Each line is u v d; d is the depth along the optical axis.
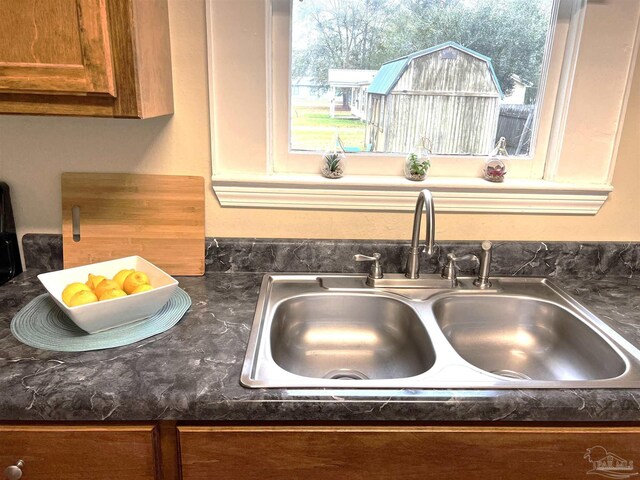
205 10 1.14
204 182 1.26
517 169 1.37
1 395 0.76
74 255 1.26
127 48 0.88
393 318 1.21
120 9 0.86
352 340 1.22
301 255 1.31
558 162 1.30
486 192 1.29
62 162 1.23
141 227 1.26
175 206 1.25
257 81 1.19
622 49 1.21
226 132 1.23
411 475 0.84
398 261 1.32
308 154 1.33
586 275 1.36
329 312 1.23
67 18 0.84
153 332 0.97
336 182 1.26
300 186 1.26
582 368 1.08
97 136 1.21
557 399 0.79
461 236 1.35
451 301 1.22
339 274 1.32
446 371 0.87
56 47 0.85
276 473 0.83
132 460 0.82
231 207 1.29
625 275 1.37
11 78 0.86
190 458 0.81
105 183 1.23
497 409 0.79
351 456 0.82
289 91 1.28
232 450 0.81
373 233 1.33
